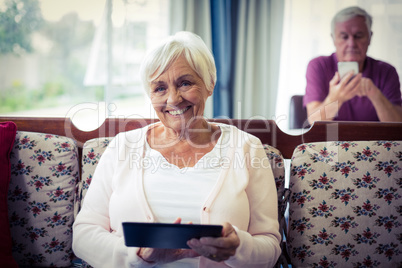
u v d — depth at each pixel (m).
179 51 1.10
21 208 1.24
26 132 1.29
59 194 1.25
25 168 1.24
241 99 3.04
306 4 3.04
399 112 2.99
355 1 3.01
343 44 3.00
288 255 1.26
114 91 3.16
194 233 0.83
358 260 1.18
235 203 1.05
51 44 3.53
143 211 1.05
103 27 3.31
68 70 3.57
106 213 1.15
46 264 1.25
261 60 3.05
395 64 3.03
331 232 1.19
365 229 1.19
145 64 1.13
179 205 1.06
